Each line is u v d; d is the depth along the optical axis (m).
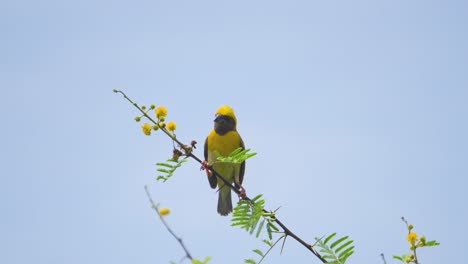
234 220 10.04
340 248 8.95
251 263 9.40
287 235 9.63
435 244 7.66
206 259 5.77
